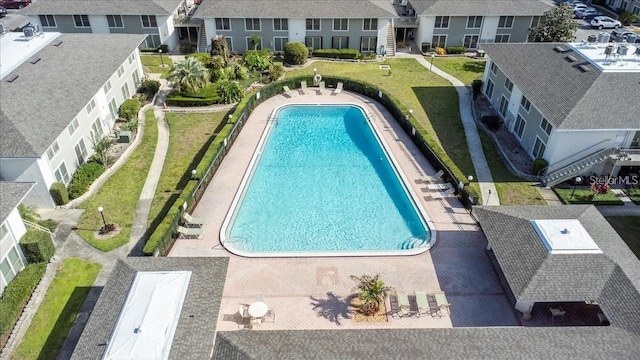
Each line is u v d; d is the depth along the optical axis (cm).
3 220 2836
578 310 2858
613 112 3828
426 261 3216
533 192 3941
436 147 4175
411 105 5253
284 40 6456
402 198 3884
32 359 2619
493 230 3127
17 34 4938
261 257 3228
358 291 2978
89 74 4438
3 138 3456
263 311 2731
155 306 2417
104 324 2412
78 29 6419
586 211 3238
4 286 2912
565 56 4556
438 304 2827
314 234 3506
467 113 5147
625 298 2578
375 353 2314
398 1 7744
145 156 4331
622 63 4247
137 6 6241
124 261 2798
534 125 4300
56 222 3522
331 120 5022
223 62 5797
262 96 5234
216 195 3809
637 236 3512
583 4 8300
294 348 2338
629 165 3934
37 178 3538
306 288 3009
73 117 3856
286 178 4109
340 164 4316
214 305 2552
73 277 3094
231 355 2297
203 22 6544
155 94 5372
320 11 6197
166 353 2233
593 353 2309
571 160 4019
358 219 3659
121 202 3753
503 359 2277
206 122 4881
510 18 6481
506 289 3020
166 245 3225
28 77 4128
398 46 6762
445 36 6631
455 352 2320
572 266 2750
